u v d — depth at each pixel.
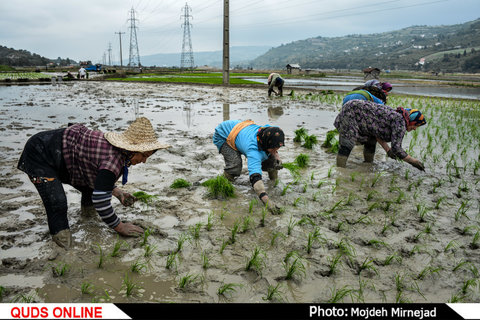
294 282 3.23
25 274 3.22
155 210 4.59
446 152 7.71
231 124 5.40
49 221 3.66
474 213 4.73
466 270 3.47
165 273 3.29
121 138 3.79
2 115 11.30
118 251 3.61
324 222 4.38
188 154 7.21
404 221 4.46
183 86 26.72
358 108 6.25
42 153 3.60
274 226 4.25
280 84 18.50
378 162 7.05
